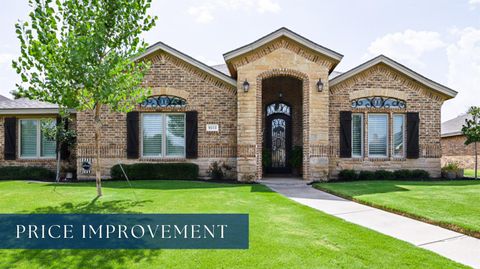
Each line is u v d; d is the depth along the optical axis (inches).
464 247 175.6
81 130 521.3
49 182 481.4
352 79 543.8
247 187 408.8
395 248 168.9
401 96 547.5
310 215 244.5
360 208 281.7
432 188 388.2
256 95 499.8
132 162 522.3
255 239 183.2
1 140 577.9
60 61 276.8
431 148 549.6
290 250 164.9
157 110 529.3
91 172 519.5
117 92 298.5
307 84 506.0
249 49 497.7
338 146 538.0
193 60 525.3
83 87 295.9
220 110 531.8
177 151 539.5
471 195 331.3
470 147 870.4
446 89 546.6
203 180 506.9
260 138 501.4
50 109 565.6
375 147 553.3
